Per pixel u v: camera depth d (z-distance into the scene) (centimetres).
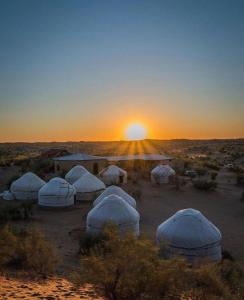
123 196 2730
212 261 1639
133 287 718
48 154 6569
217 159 9150
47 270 1258
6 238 1273
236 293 941
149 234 2248
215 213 3008
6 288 954
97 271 719
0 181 4788
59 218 2712
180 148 15750
